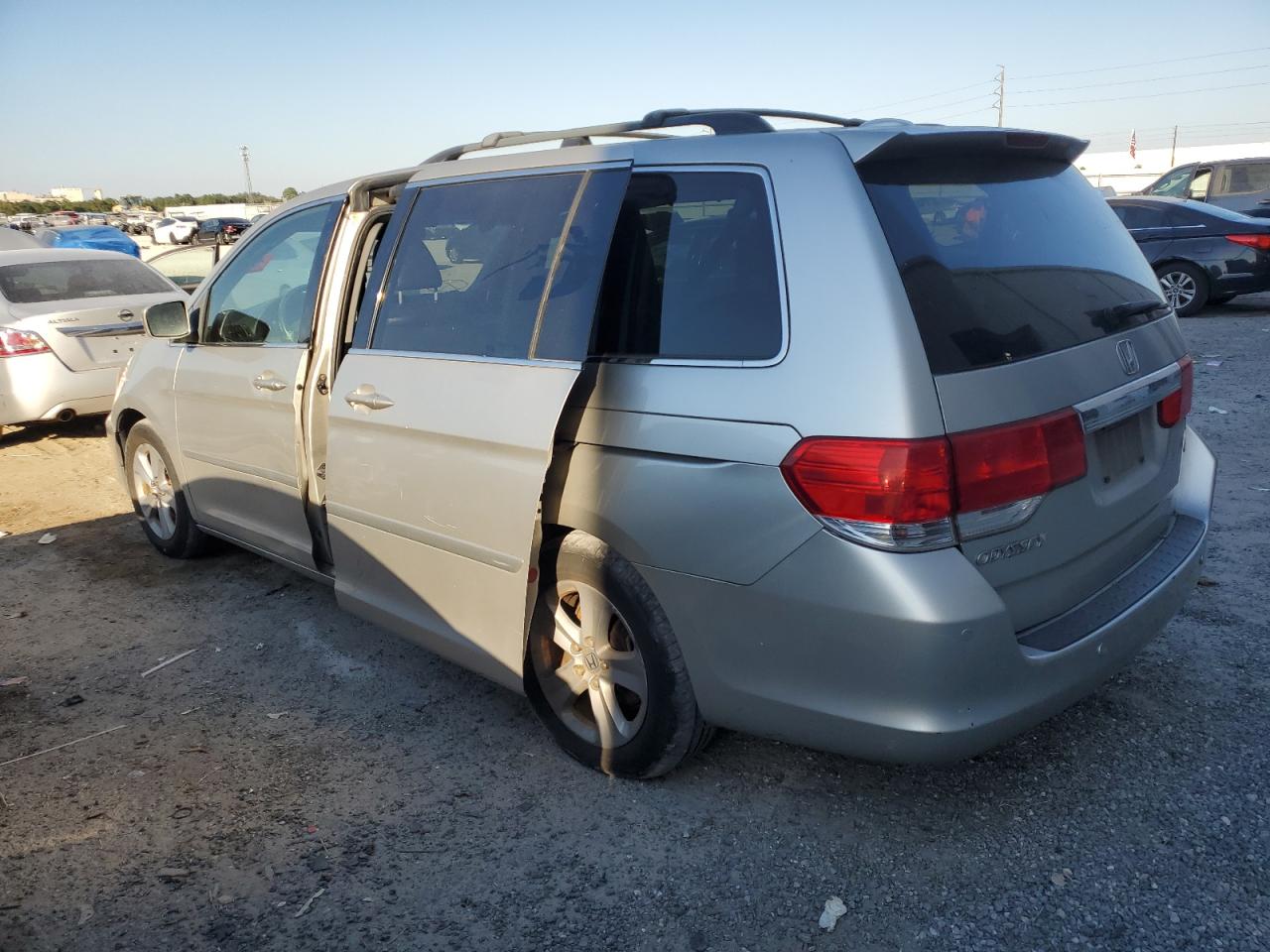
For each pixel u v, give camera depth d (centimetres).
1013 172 299
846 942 247
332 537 377
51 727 368
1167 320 323
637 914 260
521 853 286
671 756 298
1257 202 1750
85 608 483
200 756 344
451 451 316
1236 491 557
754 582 255
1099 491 278
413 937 255
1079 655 260
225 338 458
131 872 283
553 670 329
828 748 259
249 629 452
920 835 286
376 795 317
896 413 232
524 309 307
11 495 694
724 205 274
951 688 237
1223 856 269
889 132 264
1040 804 296
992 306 256
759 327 259
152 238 4322
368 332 361
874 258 244
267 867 284
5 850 294
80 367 802
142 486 544
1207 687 354
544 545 313
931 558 235
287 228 432
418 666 410
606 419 283
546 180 317
